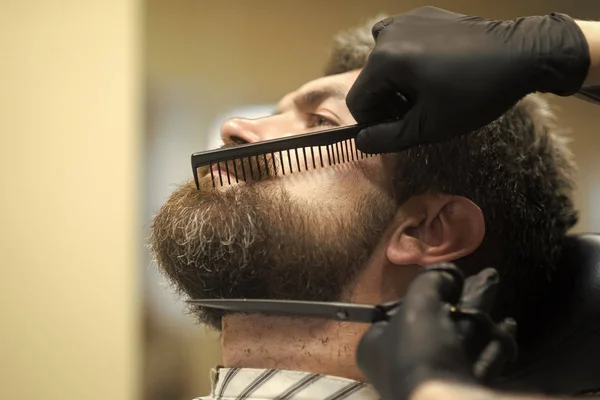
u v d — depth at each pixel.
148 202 1.38
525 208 0.88
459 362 0.48
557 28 0.71
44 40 1.37
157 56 1.41
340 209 0.80
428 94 0.70
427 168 0.83
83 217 1.35
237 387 0.81
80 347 1.35
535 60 0.69
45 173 1.35
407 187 0.83
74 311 1.35
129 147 1.37
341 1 1.47
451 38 0.71
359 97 0.74
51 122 1.36
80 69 1.37
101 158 1.36
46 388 1.34
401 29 0.74
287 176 0.81
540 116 0.98
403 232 0.82
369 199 0.81
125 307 1.35
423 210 0.83
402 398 0.47
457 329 0.51
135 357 1.35
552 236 0.91
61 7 1.37
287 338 0.81
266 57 1.47
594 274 0.85
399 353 0.48
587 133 1.37
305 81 1.46
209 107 1.44
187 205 0.80
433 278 0.53
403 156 0.83
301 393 0.77
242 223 0.77
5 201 1.34
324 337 0.79
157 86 1.41
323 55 1.46
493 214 0.85
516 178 0.88
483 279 0.56
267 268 0.78
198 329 1.37
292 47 1.47
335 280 0.79
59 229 1.35
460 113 0.71
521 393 0.60
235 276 0.79
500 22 0.73
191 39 1.45
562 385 0.81
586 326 0.82
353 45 1.08
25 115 1.36
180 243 0.79
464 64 0.69
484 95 0.69
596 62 0.72
